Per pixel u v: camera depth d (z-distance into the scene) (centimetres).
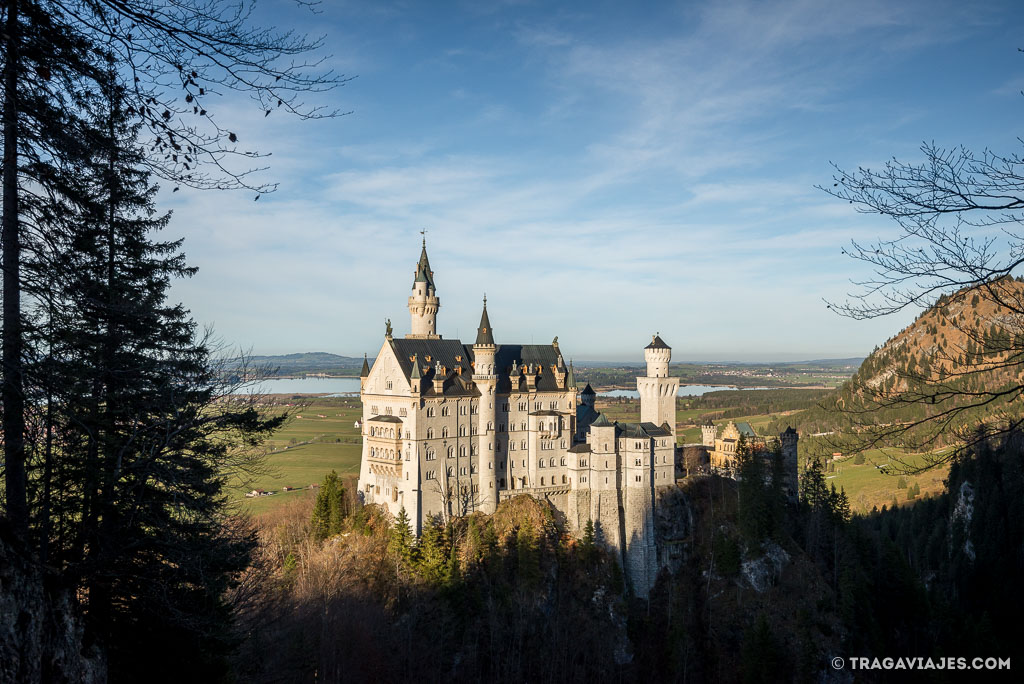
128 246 4475
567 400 15950
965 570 17438
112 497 3872
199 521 4469
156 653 4347
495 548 13538
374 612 11075
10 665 2598
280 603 8631
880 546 16225
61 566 3675
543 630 13012
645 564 15188
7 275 3047
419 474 13500
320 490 14375
